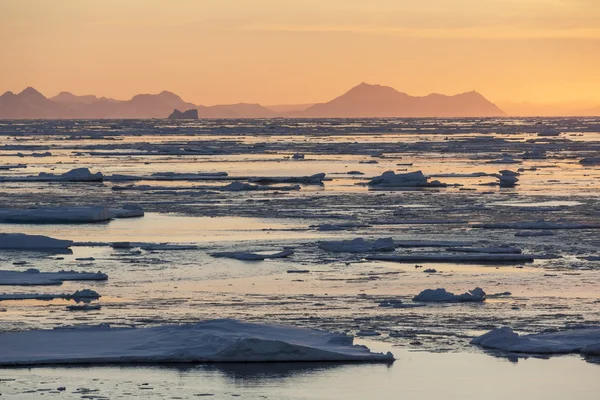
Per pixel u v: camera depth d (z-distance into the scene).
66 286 90.31
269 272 98.31
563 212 151.38
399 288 90.25
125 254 109.31
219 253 108.81
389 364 64.44
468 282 93.38
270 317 77.62
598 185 197.75
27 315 78.12
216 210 153.38
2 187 192.62
